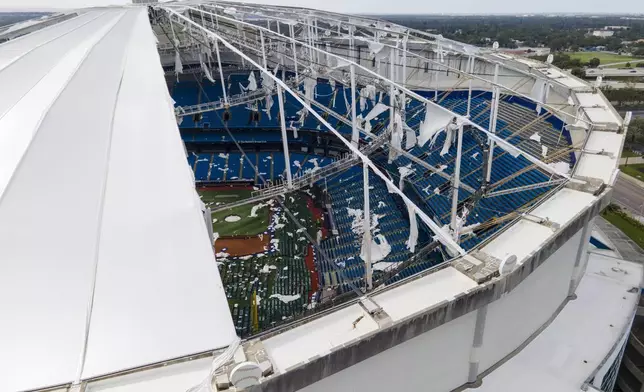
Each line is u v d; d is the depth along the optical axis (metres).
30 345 8.86
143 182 13.75
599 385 17.41
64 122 16.39
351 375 11.50
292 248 33.16
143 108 18.53
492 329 15.08
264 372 9.42
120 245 11.34
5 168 13.26
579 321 19.62
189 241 11.68
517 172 28.67
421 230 30.16
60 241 11.19
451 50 41.38
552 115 35.53
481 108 41.78
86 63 23.28
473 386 15.39
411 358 12.82
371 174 40.78
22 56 24.44
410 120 41.38
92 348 8.98
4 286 9.88
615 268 24.53
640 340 30.53
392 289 12.72
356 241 32.19
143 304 9.93
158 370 8.87
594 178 19.20
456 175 18.09
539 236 15.27
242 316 25.81
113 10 52.66
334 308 11.84
